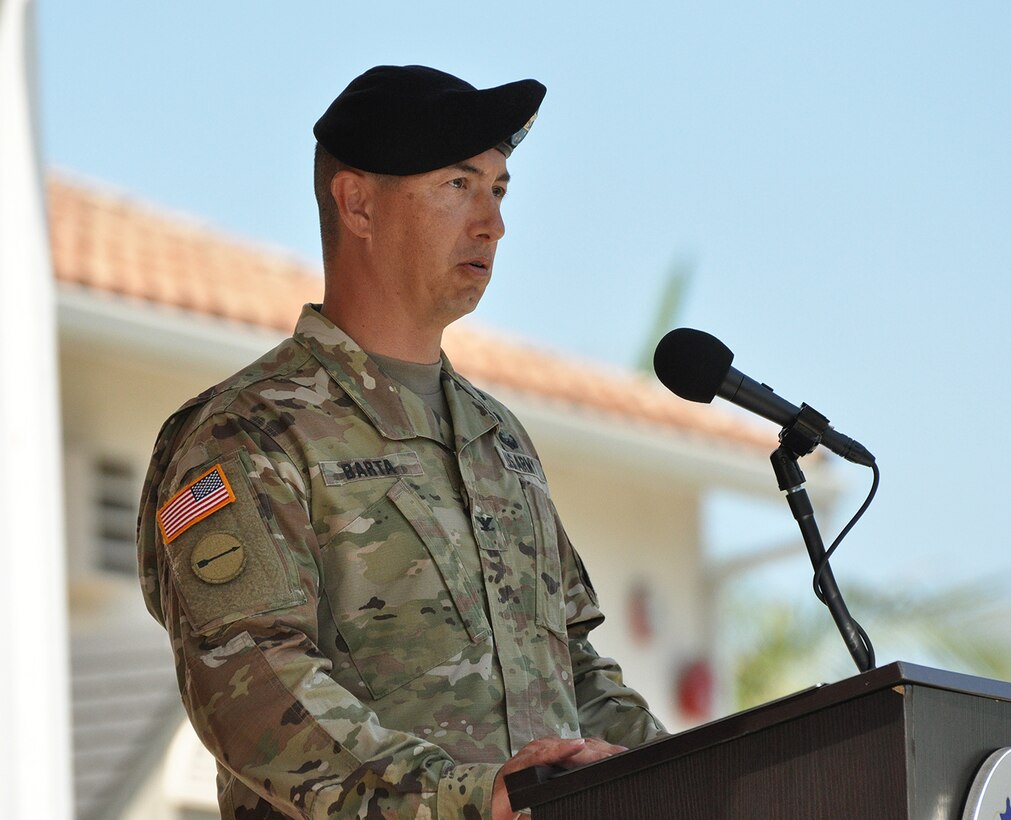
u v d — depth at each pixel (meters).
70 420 21.47
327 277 7.50
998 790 4.92
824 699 4.91
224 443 6.68
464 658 6.64
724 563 27.12
